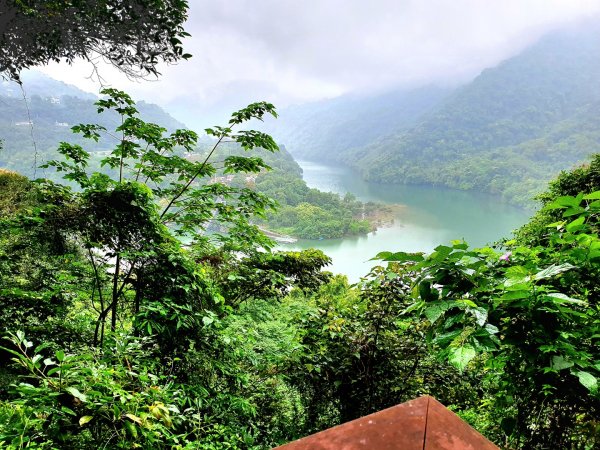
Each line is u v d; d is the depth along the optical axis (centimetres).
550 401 94
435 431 39
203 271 223
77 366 113
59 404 102
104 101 256
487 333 78
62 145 256
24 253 247
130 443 105
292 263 348
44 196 224
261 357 261
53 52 379
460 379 225
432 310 84
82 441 104
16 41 357
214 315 206
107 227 213
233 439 182
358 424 40
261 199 293
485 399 178
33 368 104
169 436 133
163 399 125
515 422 106
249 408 217
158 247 215
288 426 252
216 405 204
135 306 222
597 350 91
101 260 241
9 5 324
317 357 251
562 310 81
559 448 96
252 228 302
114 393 105
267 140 279
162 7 364
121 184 211
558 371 86
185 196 290
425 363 240
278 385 264
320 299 301
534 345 84
